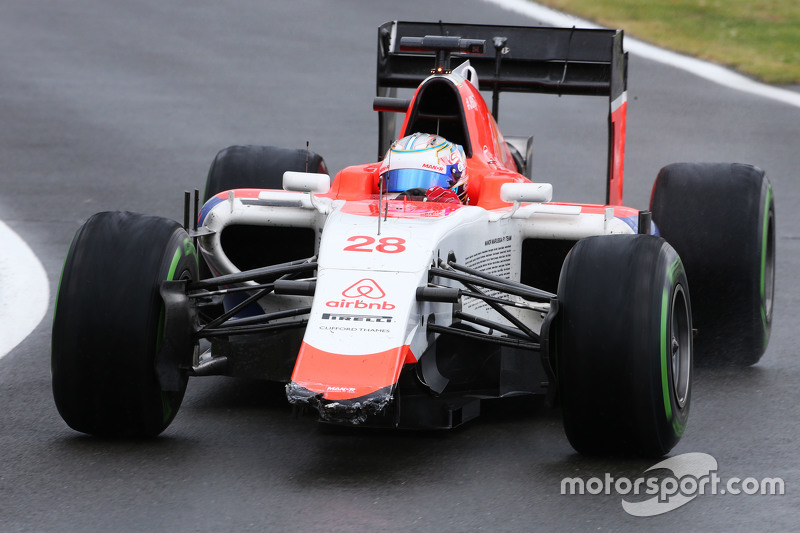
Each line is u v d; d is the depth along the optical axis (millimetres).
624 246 20328
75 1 93000
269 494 19281
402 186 24656
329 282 20688
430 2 89938
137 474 20078
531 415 23656
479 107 27141
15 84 65688
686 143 55688
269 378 22953
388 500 19078
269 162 30438
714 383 25891
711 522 18375
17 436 21906
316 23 85938
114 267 20672
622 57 30547
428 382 21578
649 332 19656
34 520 18250
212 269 25688
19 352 27094
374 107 29594
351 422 18984
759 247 27141
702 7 89812
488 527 18094
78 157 50625
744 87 68062
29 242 37281
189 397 24641
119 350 20453
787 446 21844
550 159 52281
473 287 22297
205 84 67312
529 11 86312
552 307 20094
